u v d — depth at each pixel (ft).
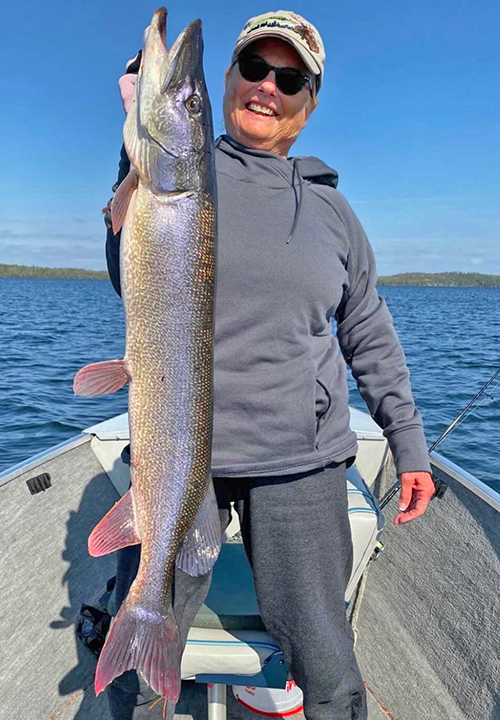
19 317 99.71
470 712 8.71
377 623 10.68
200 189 5.73
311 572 6.71
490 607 9.15
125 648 6.02
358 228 7.54
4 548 10.18
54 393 36.19
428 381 41.19
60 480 11.69
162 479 6.06
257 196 6.65
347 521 7.13
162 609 6.19
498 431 28.09
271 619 6.87
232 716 9.02
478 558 9.75
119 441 12.62
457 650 9.41
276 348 6.45
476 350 59.11
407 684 9.45
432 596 10.30
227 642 7.22
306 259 6.52
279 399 6.46
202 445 6.09
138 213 5.62
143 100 5.57
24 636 9.74
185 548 6.26
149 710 6.75
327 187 7.40
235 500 7.02
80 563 11.32
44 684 9.29
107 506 12.40
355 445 7.21
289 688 8.98
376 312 7.93
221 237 6.40
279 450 6.53
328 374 6.94
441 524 10.71
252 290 6.37
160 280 5.72
